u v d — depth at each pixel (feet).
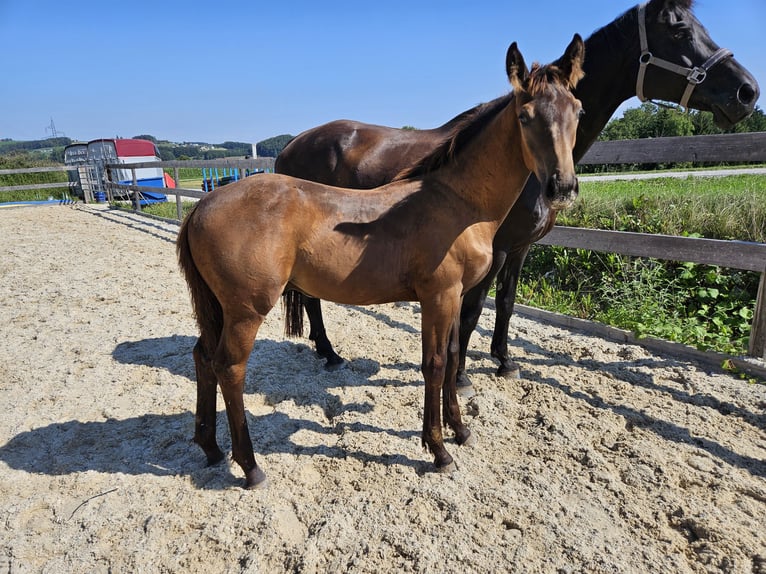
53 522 7.66
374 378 12.48
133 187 43.39
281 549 7.00
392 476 8.55
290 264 7.82
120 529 7.47
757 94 10.25
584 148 11.62
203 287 8.07
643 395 11.09
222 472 8.85
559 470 8.62
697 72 10.13
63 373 12.69
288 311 10.95
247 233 7.41
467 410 10.95
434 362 8.32
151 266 24.54
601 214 19.34
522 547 6.91
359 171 12.64
